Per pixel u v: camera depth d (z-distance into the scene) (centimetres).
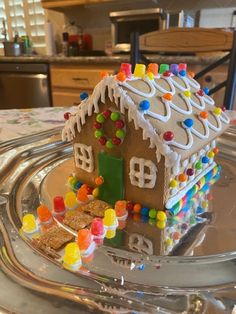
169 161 46
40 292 31
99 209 51
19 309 29
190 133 51
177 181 53
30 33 287
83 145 57
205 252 41
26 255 38
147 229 47
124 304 30
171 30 125
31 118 103
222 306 30
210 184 63
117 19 216
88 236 41
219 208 54
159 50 129
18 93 229
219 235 46
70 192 56
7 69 227
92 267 37
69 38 252
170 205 51
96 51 248
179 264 38
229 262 38
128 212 52
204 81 164
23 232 44
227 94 119
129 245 43
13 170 66
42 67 214
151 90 52
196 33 121
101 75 56
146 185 51
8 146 77
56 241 41
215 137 59
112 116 49
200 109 60
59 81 211
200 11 215
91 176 58
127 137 50
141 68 54
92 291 32
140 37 130
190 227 48
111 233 46
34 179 63
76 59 196
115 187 54
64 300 30
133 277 35
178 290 33
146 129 47
